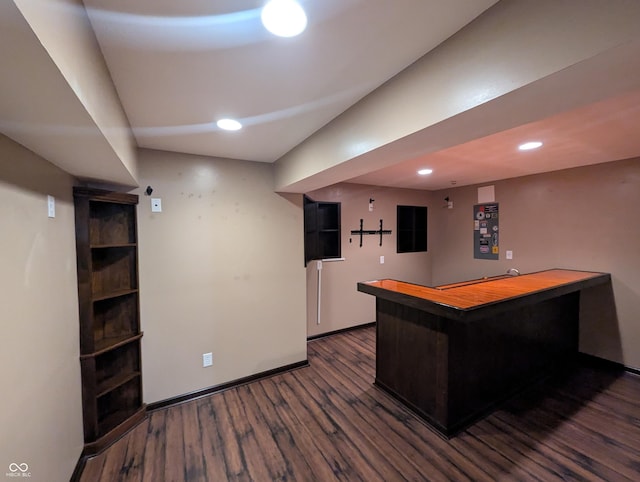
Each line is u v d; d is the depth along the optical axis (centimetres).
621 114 179
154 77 130
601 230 314
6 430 107
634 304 293
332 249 420
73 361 175
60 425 154
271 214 291
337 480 169
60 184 164
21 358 118
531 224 373
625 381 281
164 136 206
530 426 214
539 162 305
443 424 205
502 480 168
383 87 142
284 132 206
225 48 111
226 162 267
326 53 117
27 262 125
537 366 275
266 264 289
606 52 73
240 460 185
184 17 92
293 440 202
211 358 263
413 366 231
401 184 442
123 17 91
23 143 119
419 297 208
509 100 98
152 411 237
